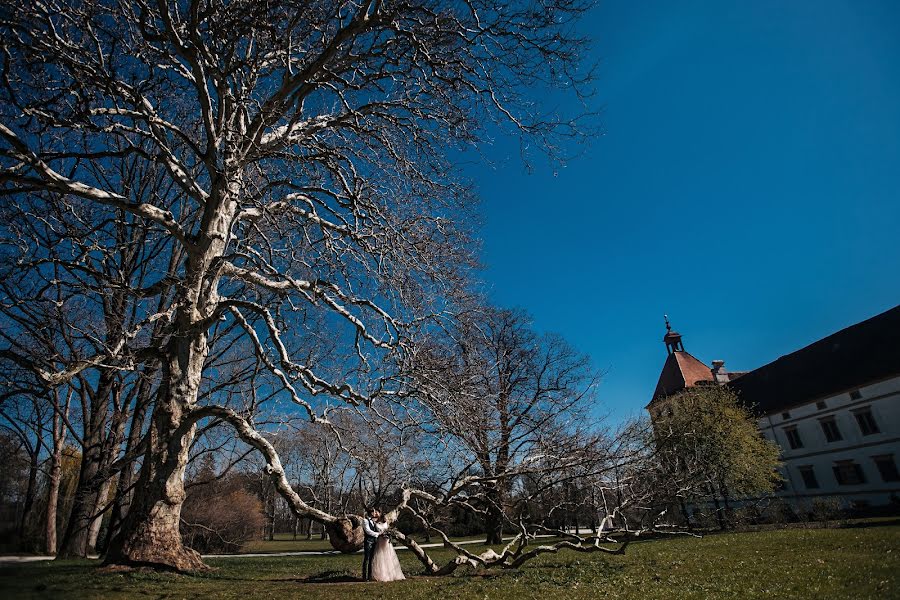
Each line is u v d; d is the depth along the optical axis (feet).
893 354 120.57
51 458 66.18
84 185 38.32
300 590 29.53
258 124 39.47
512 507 42.80
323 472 58.34
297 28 37.29
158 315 44.14
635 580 29.96
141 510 38.27
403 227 46.34
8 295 45.47
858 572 27.20
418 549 39.14
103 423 64.69
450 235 49.39
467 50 40.22
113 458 63.52
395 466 46.11
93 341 43.62
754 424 107.24
